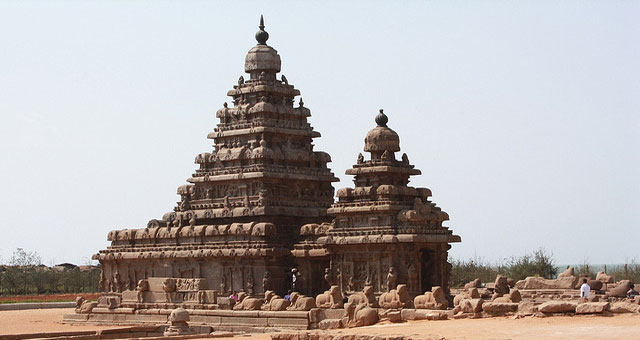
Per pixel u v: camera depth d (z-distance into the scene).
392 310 71.00
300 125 102.75
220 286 93.25
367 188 87.94
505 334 55.56
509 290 86.62
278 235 94.69
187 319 84.06
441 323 64.56
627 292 81.75
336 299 78.25
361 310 71.25
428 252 87.56
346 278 87.44
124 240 102.38
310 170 100.88
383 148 89.38
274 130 99.69
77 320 96.25
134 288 100.44
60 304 119.75
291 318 79.25
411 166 90.88
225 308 86.25
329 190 102.00
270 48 103.69
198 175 101.75
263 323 81.12
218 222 99.44
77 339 80.62
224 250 92.69
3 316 103.69
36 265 182.50
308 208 98.94
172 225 100.38
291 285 92.62
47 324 94.81
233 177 98.38
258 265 91.31
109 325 93.00
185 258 95.88
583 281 84.19
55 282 155.75
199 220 100.50
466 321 64.31
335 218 89.62
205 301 88.31
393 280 83.88
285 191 98.75
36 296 133.50
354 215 87.94
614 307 61.12
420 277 85.06
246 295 87.44
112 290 102.06
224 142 102.44
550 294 82.75
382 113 90.88
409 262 84.56
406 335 57.50
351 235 87.19
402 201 87.62
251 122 100.50
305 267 91.69
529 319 62.00
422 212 86.06
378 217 86.38
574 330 55.28
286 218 97.31
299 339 63.34
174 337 74.12
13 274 156.88
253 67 102.62
